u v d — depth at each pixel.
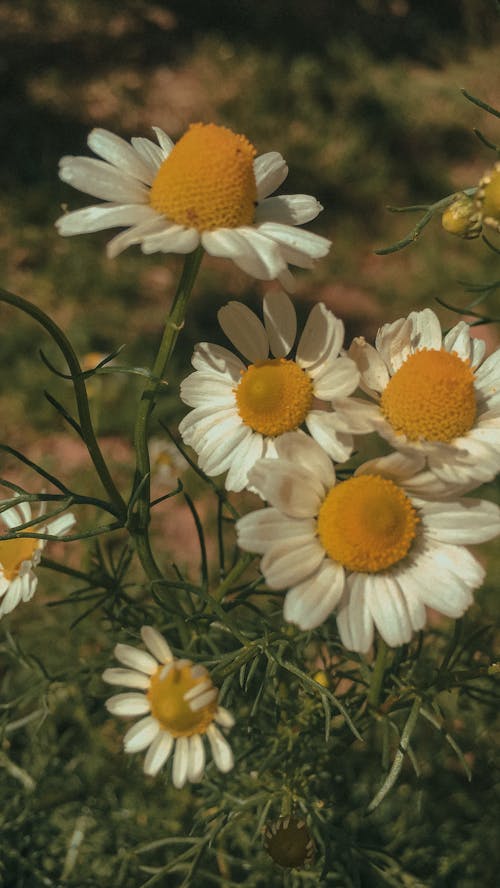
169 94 0.68
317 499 0.14
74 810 0.24
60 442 0.41
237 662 0.16
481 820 0.24
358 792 0.24
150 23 0.75
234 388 0.16
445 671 0.18
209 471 0.15
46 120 0.62
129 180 0.14
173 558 0.32
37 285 0.49
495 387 0.15
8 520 0.17
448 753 0.24
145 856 0.23
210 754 0.21
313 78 0.70
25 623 0.28
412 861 0.23
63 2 0.75
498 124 0.71
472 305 0.19
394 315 0.52
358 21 0.80
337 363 0.15
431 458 0.14
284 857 0.17
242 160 0.14
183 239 0.14
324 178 0.62
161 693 0.15
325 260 0.55
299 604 0.14
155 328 0.48
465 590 0.14
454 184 0.63
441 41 0.80
